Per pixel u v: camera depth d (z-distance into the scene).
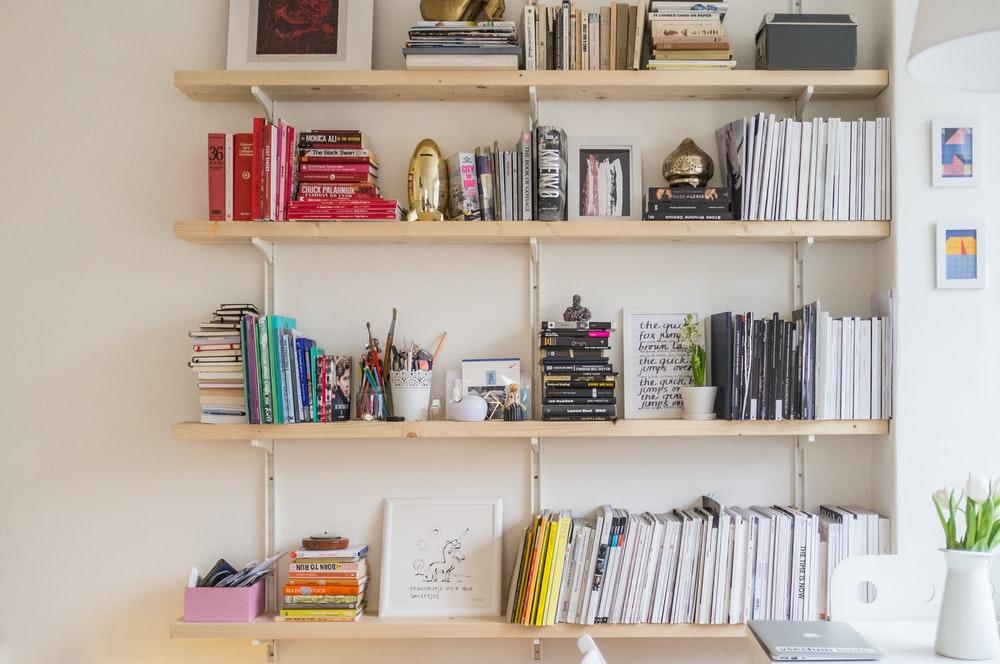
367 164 2.55
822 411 2.46
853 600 2.16
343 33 2.60
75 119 2.70
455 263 2.70
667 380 2.66
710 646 2.65
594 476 2.68
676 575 2.45
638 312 2.68
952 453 2.50
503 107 2.71
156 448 2.68
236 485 2.67
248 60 2.59
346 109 2.70
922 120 2.53
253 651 2.67
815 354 2.48
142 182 2.69
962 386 2.51
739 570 2.45
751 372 2.47
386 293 2.70
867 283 2.69
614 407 2.50
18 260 2.69
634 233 2.48
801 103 2.59
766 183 2.50
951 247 2.52
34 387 2.68
